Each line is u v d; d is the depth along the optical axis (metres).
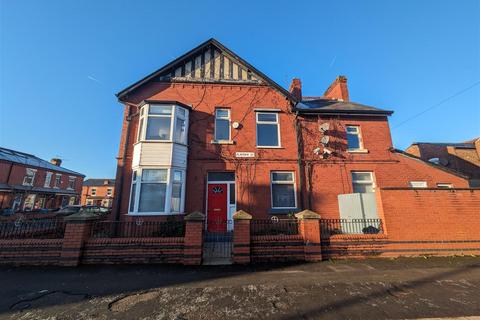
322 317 3.93
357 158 12.25
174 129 11.02
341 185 11.82
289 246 7.22
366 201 8.95
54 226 7.48
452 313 4.07
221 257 7.39
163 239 7.02
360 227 8.65
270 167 11.76
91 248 6.89
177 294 4.82
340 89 16.09
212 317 3.94
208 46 13.23
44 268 6.43
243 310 4.16
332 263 6.92
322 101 15.72
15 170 28.28
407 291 4.97
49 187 33.94
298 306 4.30
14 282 5.46
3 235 7.00
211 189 11.51
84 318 3.91
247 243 7.01
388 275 5.91
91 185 54.75
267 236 7.24
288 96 12.57
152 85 12.33
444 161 20.25
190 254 6.81
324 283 5.39
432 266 6.62
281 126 12.50
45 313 4.07
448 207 7.90
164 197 10.25
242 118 12.35
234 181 11.66
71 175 39.06
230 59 13.15
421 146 21.83
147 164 10.38
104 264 6.77
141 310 4.17
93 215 7.41
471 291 4.98
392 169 12.22
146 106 11.16
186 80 12.52
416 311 4.13
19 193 28.00
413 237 7.62
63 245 6.76
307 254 7.13
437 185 12.11
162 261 6.88
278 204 11.59
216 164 11.52
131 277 5.78
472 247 7.66
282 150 12.06
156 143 10.67
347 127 13.06
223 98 12.54
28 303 4.44
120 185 10.73
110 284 5.35
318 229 7.35
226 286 5.23
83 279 5.65
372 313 4.06
